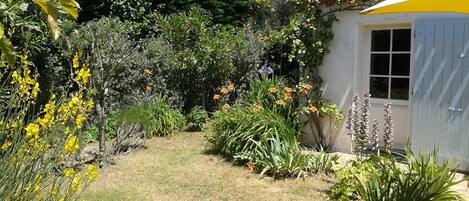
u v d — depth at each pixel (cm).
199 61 945
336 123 730
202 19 973
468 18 586
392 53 698
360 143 538
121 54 652
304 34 755
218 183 547
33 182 287
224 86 976
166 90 977
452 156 608
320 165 591
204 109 968
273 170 574
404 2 433
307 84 739
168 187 531
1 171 274
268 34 936
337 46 724
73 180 307
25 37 559
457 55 599
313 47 736
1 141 294
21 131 308
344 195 474
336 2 707
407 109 686
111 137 797
